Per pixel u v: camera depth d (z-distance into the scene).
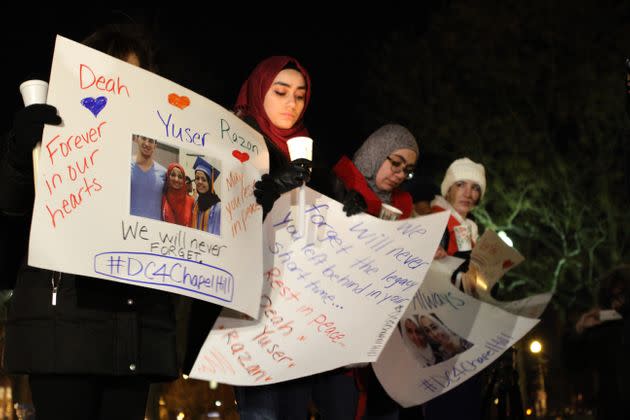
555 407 19.36
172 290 3.84
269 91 5.27
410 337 5.89
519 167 22.61
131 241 3.74
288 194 4.91
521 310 6.62
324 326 4.80
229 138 4.28
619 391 7.73
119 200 3.74
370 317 4.90
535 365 14.38
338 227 4.97
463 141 22.70
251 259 4.23
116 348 3.79
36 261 3.50
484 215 23.36
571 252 23.52
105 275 3.65
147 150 3.87
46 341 3.72
